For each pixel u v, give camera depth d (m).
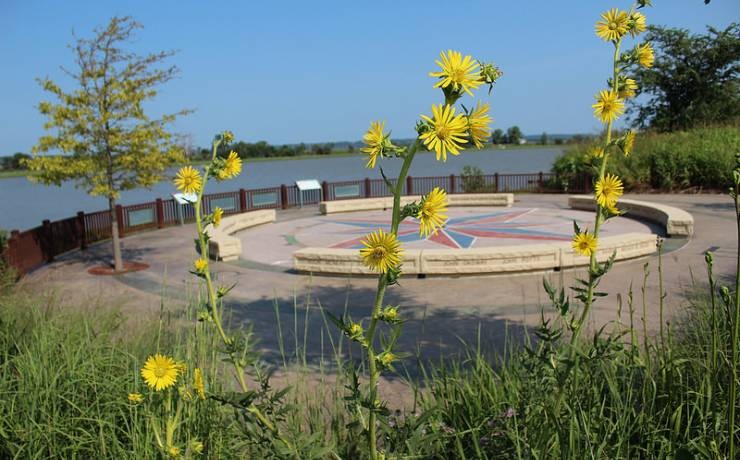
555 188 25.42
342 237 15.89
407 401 5.04
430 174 43.84
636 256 10.91
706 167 21.73
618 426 3.03
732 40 30.14
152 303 9.20
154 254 14.32
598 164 2.95
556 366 2.92
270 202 23.75
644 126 33.62
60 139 11.70
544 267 10.27
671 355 3.66
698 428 3.09
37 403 3.61
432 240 14.47
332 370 5.82
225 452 3.12
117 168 12.41
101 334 4.67
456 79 1.65
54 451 3.36
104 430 3.51
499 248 10.38
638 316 7.15
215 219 2.63
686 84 31.84
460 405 3.62
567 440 2.88
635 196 22.09
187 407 3.21
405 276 10.45
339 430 3.28
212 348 3.87
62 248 14.55
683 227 13.20
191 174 2.61
